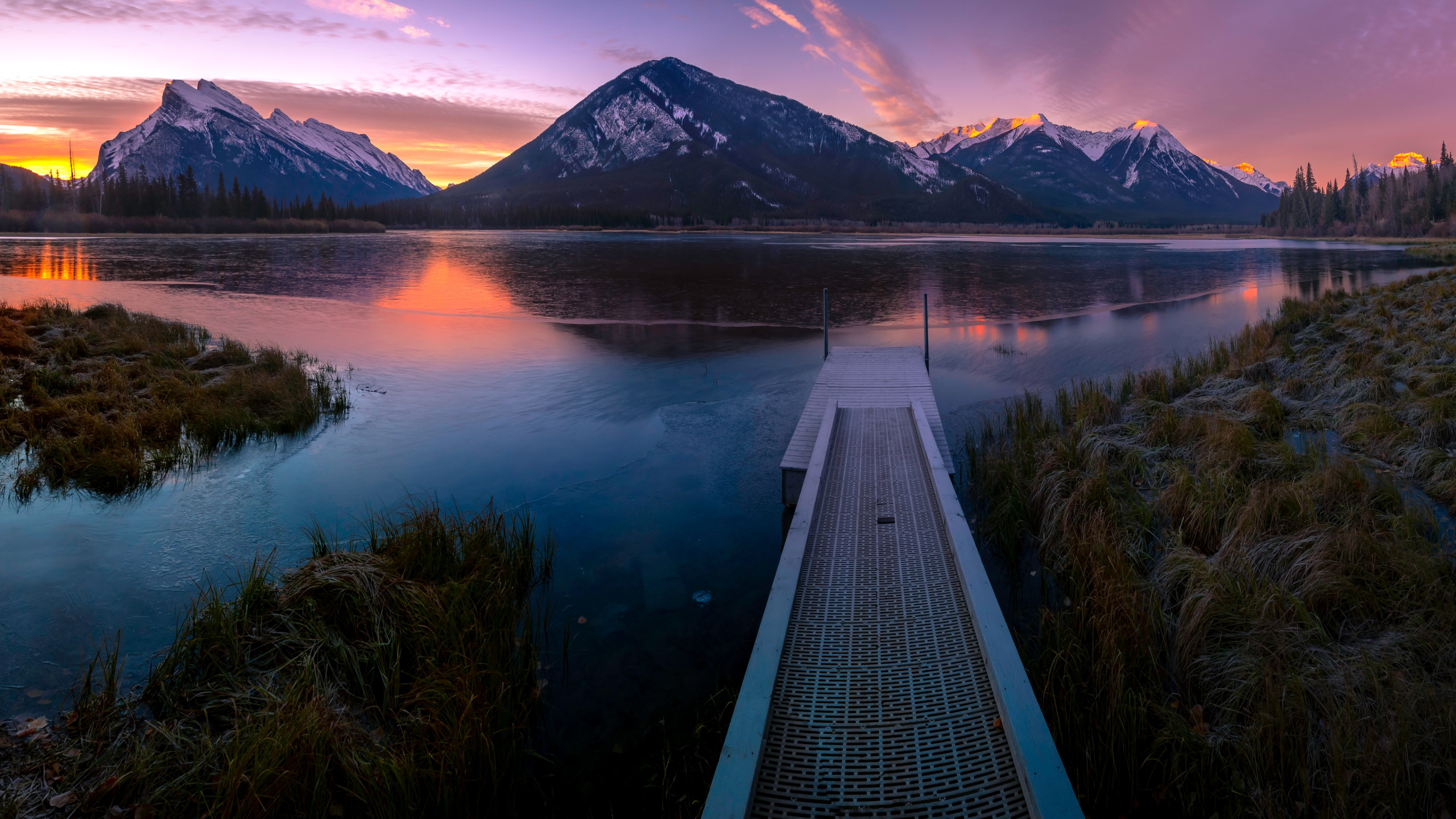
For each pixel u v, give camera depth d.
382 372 13.42
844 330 18.28
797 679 3.81
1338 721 3.46
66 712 4.02
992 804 3.01
